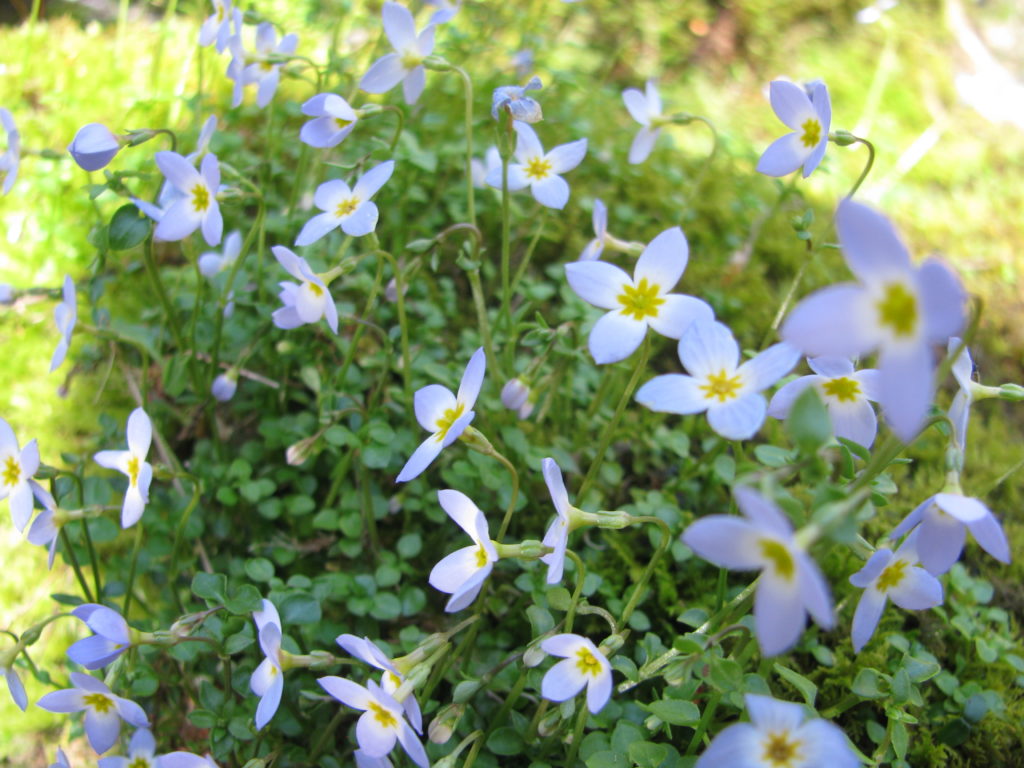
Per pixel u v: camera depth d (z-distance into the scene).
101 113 0.16
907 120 0.18
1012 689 0.10
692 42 0.19
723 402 0.07
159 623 0.10
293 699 0.10
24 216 0.14
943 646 0.11
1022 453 0.13
